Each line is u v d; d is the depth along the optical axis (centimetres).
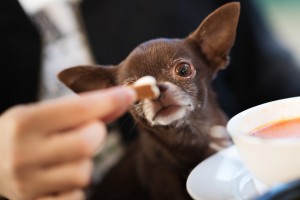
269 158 17
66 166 18
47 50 58
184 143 35
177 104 31
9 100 56
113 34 56
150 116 31
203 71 35
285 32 69
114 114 19
